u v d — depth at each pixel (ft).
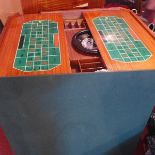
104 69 2.79
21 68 2.75
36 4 4.37
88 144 3.75
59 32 3.64
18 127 3.22
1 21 5.02
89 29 3.73
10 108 2.86
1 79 2.45
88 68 3.06
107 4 5.69
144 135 4.55
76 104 2.89
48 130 3.32
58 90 2.66
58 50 3.15
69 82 2.58
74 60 3.11
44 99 2.77
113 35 3.47
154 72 2.61
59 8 4.53
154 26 3.93
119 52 3.05
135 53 3.02
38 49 3.16
